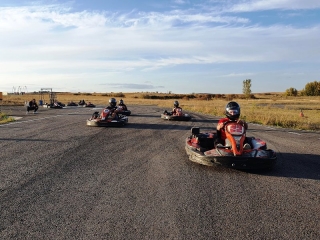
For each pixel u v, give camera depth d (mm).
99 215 4191
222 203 4707
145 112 29531
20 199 4762
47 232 3676
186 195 5055
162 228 3803
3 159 7441
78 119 19250
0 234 3617
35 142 9969
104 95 134750
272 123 19250
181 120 19984
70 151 8547
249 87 93375
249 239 3539
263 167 6516
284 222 4035
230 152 6750
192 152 7191
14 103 49406
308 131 15469
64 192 5117
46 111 30047
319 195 5176
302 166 7312
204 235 3623
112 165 7039
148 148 9312
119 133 12680
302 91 119125
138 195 5020
